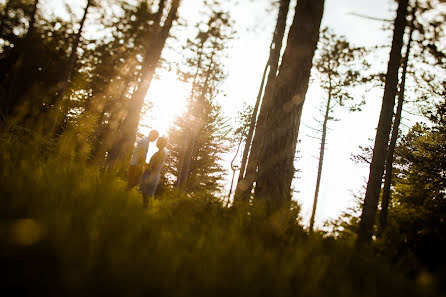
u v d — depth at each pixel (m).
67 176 2.45
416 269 3.19
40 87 13.62
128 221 1.94
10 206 1.70
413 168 13.29
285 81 4.92
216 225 2.62
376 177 7.20
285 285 1.59
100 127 18.44
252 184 9.23
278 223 3.07
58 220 1.58
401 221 5.12
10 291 1.16
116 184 2.77
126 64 17.64
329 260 2.35
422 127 14.48
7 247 1.32
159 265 1.53
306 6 5.18
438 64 10.73
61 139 3.31
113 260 1.39
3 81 13.67
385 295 1.88
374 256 3.26
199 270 1.64
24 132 3.59
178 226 2.51
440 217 4.69
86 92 17.30
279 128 4.68
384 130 7.58
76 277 1.18
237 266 1.72
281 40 10.41
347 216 6.64
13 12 17.23
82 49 17.00
